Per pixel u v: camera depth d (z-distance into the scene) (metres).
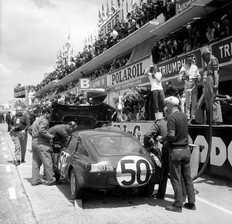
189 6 13.24
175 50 13.99
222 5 12.69
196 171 6.89
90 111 11.00
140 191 6.45
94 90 15.23
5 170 9.62
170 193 6.70
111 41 24.78
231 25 10.89
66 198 6.32
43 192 6.84
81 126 11.17
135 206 5.73
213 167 7.68
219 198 6.12
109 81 23.03
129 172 5.65
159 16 17.94
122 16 27.47
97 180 5.52
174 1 15.48
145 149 6.33
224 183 7.18
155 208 5.59
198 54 12.05
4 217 5.24
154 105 10.82
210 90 8.31
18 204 5.98
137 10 19.95
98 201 6.06
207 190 6.70
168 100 5.48
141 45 21.59
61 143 7.89
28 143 18.84
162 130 6.14
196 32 12.87
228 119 9.12
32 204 5.91
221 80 13.89
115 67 24.53
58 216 5.21
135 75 18.44
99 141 6.18
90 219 5.03
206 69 8.72
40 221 4.99
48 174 7.46
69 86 39.59
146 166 5.80
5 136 23.58
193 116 9.48
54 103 10.50
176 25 16.14
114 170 5.56
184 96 10.48
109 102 23.58
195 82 9.66
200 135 8.16
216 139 7.55
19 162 10.65
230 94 14.00
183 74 9.88
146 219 5.00
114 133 6.63
